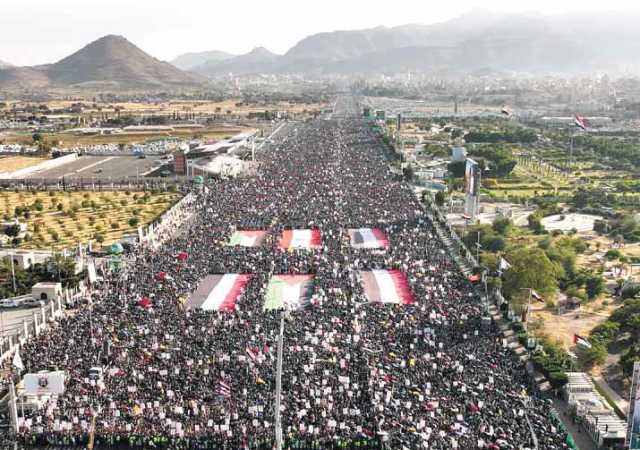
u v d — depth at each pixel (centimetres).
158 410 10438
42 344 12850
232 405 10506
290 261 18625
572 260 18738
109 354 12256
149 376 11431
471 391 10925
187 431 9975
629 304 15200
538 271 15475
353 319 13988
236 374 11406
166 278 16825
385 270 18075
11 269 17838
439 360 12088
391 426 9819
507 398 10762
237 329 13362
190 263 18300
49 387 10800
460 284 16900
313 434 9800
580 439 10388
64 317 14662
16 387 11569
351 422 10044
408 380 11162
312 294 16162
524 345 13875
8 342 13438
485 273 17462
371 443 9669
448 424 9862
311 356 11969
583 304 16912
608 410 11081
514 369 12038
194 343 12731
